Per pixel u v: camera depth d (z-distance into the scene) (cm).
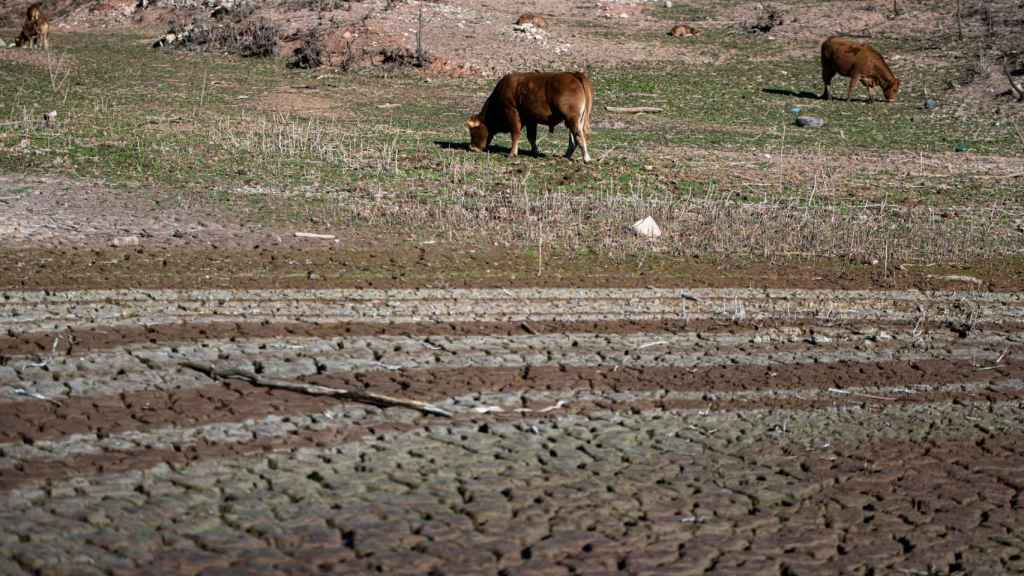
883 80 5988
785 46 7550
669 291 2434
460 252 2703
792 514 1404
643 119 5288
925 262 2853
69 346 1877
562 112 3850
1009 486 1514
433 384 1781
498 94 3941
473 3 8950
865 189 3766
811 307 2380
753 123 5272
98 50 7306
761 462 1555
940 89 6241
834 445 1628
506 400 1730
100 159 3622
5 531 1241
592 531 1327
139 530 1266
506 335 2064
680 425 1672
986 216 3400
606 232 2978
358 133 4459
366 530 1295
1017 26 7438
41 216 2838
